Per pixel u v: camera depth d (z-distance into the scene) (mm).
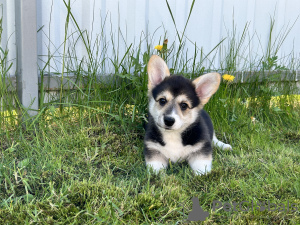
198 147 721
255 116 1073
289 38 1225
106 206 537
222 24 1114
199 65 1062
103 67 982
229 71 1070
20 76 823
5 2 848
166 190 591
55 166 658
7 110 833
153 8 1008
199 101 733
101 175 669
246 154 802
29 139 783
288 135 955
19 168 650
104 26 961
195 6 1060
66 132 805
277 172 704
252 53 1180
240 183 627
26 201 557
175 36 1057
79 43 949
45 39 907
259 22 1164
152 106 731
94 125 882
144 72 896
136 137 847
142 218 533
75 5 917
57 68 934
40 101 833
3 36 865
